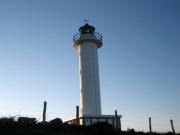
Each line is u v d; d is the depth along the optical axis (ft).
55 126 69.05
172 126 97.35
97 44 126.41
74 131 70.54
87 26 126.00
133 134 82.43
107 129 77.51
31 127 65.05
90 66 118.83
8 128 60.90
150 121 91.15
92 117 99.86
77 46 127.95
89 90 113.91
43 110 74.02
